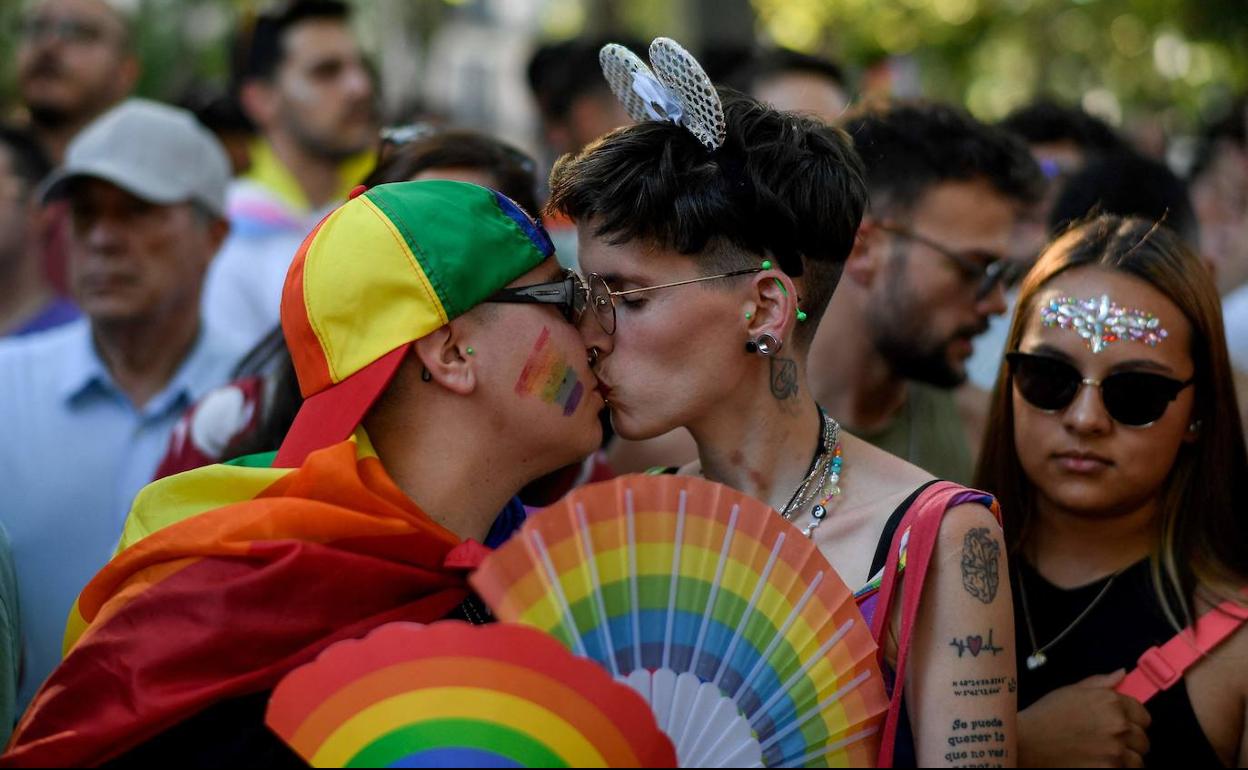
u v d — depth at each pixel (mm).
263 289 5867
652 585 2398
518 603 2299
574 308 2674
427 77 17297
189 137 4742
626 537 2395
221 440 3613
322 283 2578
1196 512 3096
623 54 2771
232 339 4883
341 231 2602
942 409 4328
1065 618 3141
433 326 2543
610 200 2631
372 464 2562
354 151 6312
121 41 6773
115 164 4504
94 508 4402
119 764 2395
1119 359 2992
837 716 2441
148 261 4551
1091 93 15906
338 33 6258
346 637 2471
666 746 2236
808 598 2457
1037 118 5586
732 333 2682
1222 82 15125
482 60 27062
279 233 6016
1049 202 4633
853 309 4027
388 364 2531
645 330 2664
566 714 2205
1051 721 2898
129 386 4586
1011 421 3262
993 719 2490
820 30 16969
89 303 4523
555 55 6539
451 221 2582
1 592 2973
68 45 6562
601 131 6309
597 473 3820
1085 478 3047
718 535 2432
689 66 2553
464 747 2189
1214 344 3068
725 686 2398
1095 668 3076
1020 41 16922
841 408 4129
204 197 4727
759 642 2422
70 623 2664
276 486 2574
